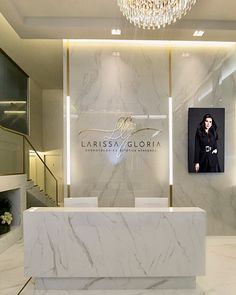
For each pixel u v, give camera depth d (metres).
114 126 5.63
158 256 3.22
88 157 5.59
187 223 3.23
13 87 7.40
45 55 6.74
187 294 3.19
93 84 5.63
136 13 3.53
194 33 5.02
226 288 3.34
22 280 3.58
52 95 10.12
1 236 4.93
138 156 5.64
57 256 3.20
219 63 5.76
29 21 4.71
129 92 5.66
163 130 5.68
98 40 5.63
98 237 3.21
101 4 4.32
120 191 5.61
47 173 7.77
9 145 5.46
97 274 3.21
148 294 3.19
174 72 5.71
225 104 5.75
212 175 5.73
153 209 3.35
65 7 4.39
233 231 5.71
